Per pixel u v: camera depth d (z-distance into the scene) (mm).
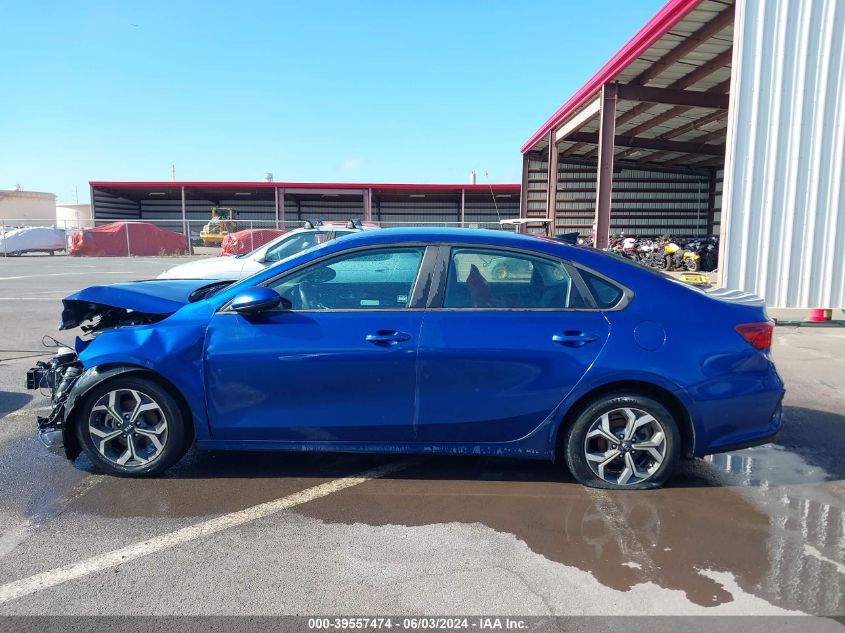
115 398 3705
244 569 2814
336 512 3393
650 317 3521
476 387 3523
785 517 3365
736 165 9188
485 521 3297
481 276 3627
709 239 18062
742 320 3584
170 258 29828
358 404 3574
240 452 4285
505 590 2664
